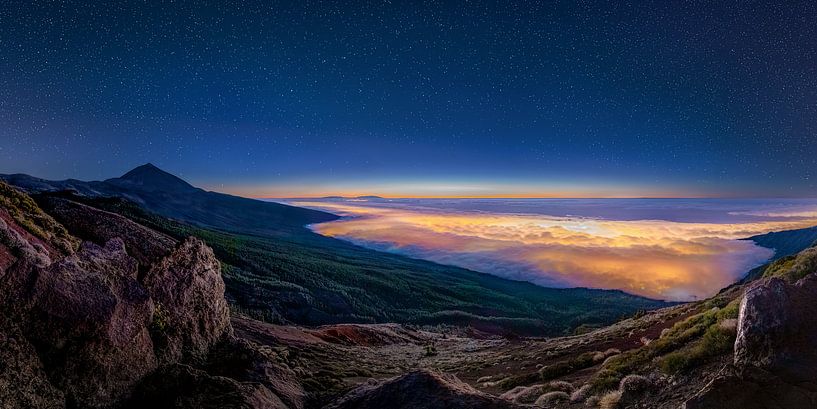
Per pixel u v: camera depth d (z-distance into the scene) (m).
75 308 10.62
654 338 22.44
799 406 7.88
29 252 11.52
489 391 19.56
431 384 11.75
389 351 48.50
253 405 11.16
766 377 8.46
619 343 24.52
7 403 8.60
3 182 15.41
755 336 9.59
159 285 15.36
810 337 8.99
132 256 15.64
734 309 14.54
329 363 25.84
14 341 9.30
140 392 11.53
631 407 11.10
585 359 20.23
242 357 15.55
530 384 19.22
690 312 25.62
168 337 13.80
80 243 15.32
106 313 11.10
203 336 15.95
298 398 13.98
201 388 11.62
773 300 9.69
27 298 9.98
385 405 11.53
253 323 40.97
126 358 11.47
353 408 12.02
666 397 10.80
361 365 28.88
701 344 12.20
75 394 10.04
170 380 11.82
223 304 18.19
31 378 9.23
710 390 8.41
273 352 23.28
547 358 26.50
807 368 8.52
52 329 10.02
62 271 11.24
